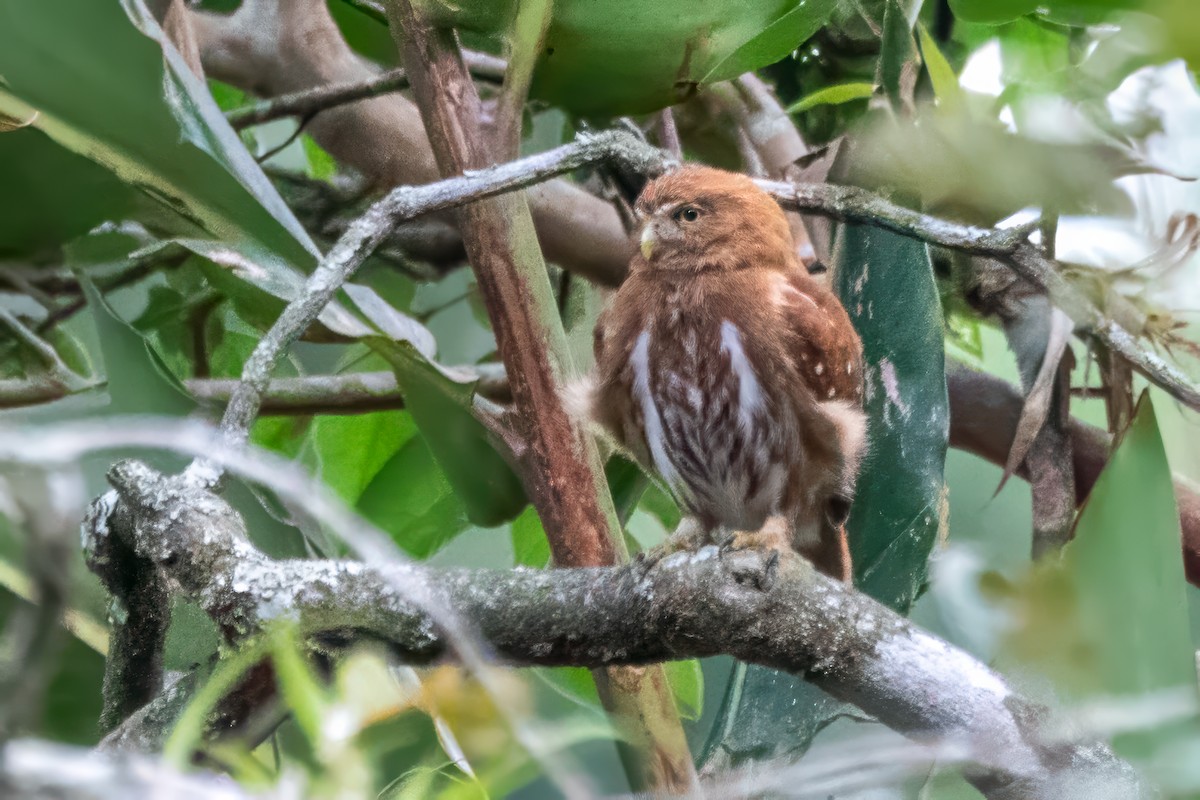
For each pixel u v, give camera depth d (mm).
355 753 2701
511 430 5223
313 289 4133
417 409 5223
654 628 3900
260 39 7078
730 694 5305
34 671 4090
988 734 3744
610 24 5145
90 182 5008
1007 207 5297
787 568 3982
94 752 3605
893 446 5641
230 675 2807
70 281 6352
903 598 5414
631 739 4465
